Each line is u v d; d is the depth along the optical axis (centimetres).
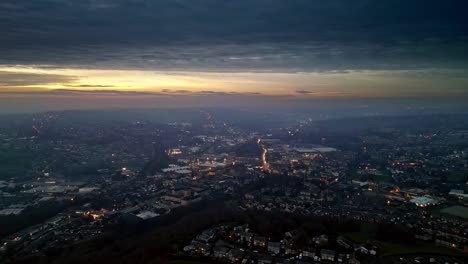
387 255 15838
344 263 15225
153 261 15975
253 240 17775
